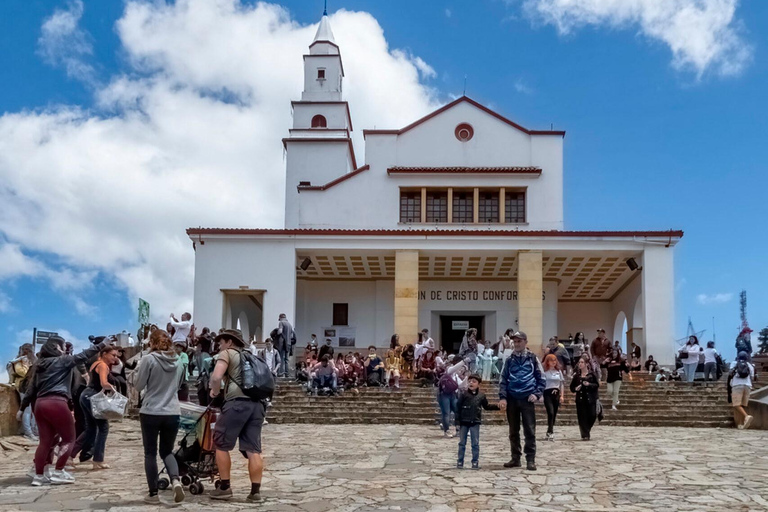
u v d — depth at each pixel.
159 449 9.94
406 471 12.08
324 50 44.16
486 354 25.83
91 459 13.10
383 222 33.09
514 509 9.08
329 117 42.72
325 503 9.34
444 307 34.19
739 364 20.64
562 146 33.53
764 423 20.00
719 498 9.77
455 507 9.18
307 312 34.44
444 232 29.12
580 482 10.97
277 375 25.05
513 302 34.06
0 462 13.04
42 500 9.47
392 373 24.09
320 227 33.16
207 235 29.19
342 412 21.53
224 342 9.52
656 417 21.36
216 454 9.43
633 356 28.45
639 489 10.41
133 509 8.88
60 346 10.82
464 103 34.00
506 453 14.45
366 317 34.31
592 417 16.77
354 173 33.41
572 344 30.59
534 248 29.02
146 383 9.38
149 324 27.89
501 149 33.69
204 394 18.11
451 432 18.39
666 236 28.69
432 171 33.06
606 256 30.00
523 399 12.26
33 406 10.72
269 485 10.68
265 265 29.16
